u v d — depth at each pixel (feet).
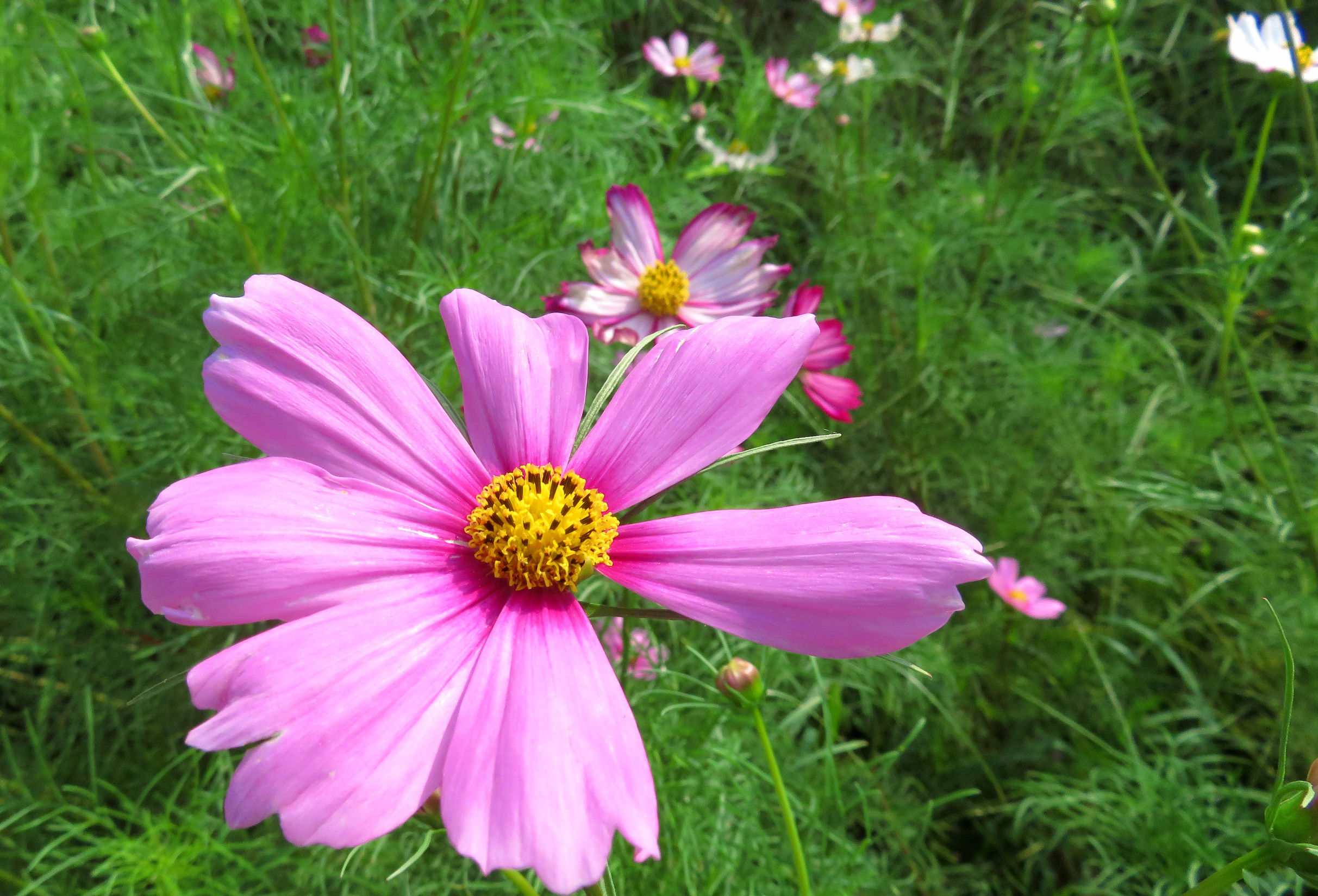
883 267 1.36
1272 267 0.95
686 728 0.83
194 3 0.97
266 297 0.46
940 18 1.70
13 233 1.04
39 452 0.97
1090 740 1.10
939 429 1.31
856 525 0.43
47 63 1.07
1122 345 1.29
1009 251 1.33
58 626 0.96
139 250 0.90
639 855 0.38
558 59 1.07
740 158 1.34
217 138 0.89
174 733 0.91
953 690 1.07
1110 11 0.97
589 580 0.81
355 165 0.97
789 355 0.50
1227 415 1.02
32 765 0.90
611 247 0.95
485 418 0.51
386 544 0.45
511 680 0.40
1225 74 1.55
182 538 0.40
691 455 0.49
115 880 0.70
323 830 0.35
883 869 0.92
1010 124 1.63
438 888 0.82
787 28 1.83
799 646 0.42
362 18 1.07
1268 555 1.16
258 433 0.45
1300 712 1.09
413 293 0.95
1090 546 1.30
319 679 0.38
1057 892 1.03
